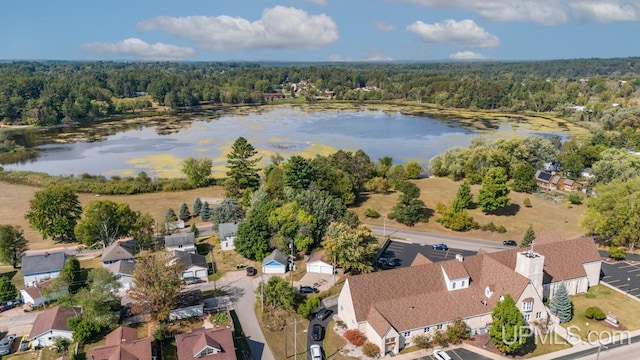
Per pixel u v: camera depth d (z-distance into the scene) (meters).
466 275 67.12
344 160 134.88
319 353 58.00
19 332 65.88
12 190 142.62
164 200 134.00
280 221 90.88
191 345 56.78
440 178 154.75
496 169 115.69
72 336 62.22
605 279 79.94
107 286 67.44
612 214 92.25
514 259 72.75
